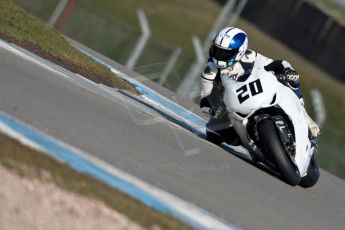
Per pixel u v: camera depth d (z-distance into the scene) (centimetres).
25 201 1888
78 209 1945
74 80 3481
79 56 4047
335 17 11719
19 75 3005
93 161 2273
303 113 3155
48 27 4194
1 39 3619
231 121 3188
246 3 12794
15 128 2247
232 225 2270
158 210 2123
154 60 6419
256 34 12325
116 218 1977
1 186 1905
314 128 3234
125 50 6631
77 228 1864
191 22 12025
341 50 11531
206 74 3256
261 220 2456
